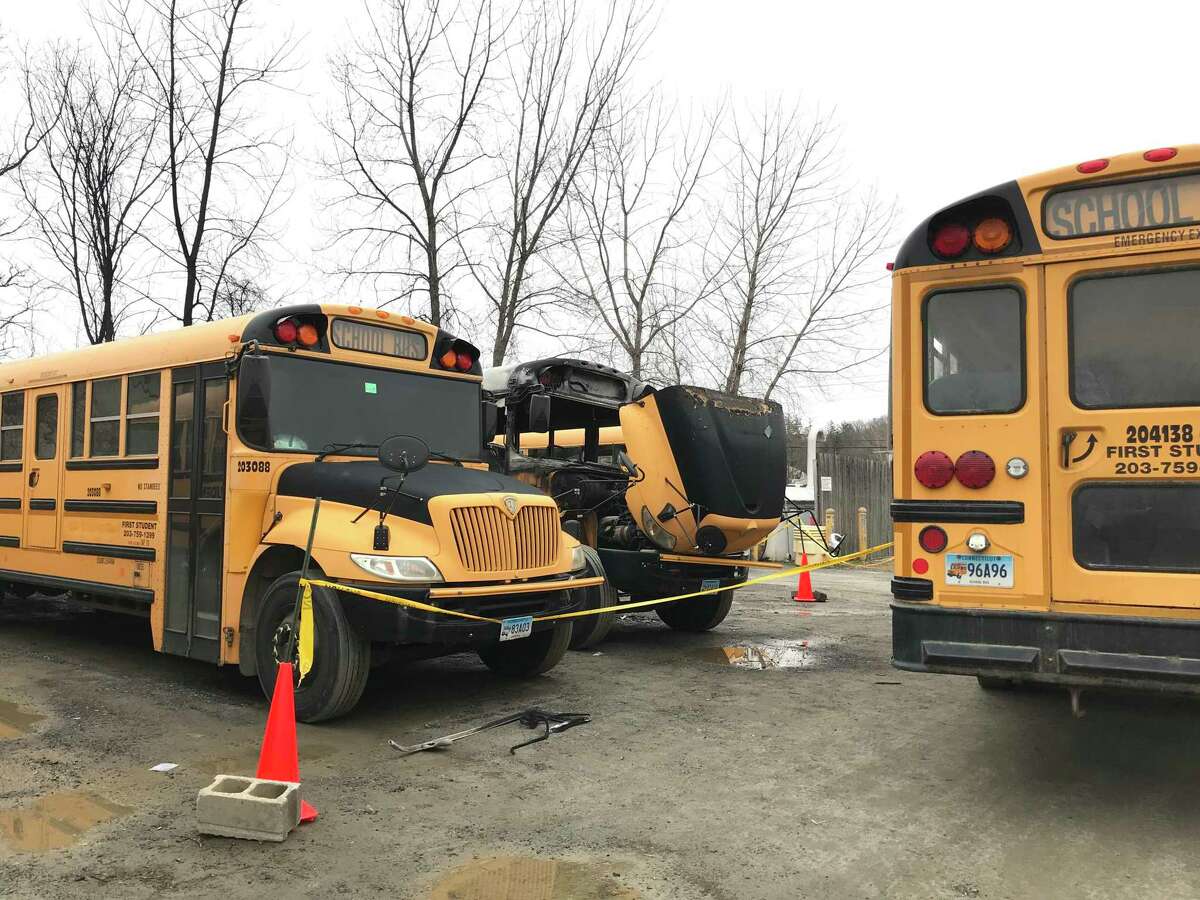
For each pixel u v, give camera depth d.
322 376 6.86
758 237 21.77
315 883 3.68
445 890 3.63
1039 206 4.50
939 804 4.68
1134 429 4.26
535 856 3.98
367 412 7.06
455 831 4.25
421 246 16.34
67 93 16.47
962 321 4.66
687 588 9.46
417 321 7.50
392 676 7.71
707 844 4.13
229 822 4.10
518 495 6.56
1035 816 4.51
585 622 9.07
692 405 9.02
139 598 7.32
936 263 4.71
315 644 5.97
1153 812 4.57
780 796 4.79
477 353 7.96
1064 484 4.39
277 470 6.51
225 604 6.53
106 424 7.89
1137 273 4.30
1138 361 4.29
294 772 4.50
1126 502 4.28
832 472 21.00
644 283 20.66
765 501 9.48
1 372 9.38
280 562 6.56
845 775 5.15
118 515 7.63
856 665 8.46
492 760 5.35
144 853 3.94
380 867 3.84
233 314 16.56
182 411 7.09
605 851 4.04
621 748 5.64
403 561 5.85
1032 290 4.50
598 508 9.75
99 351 8.08
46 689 6.89
